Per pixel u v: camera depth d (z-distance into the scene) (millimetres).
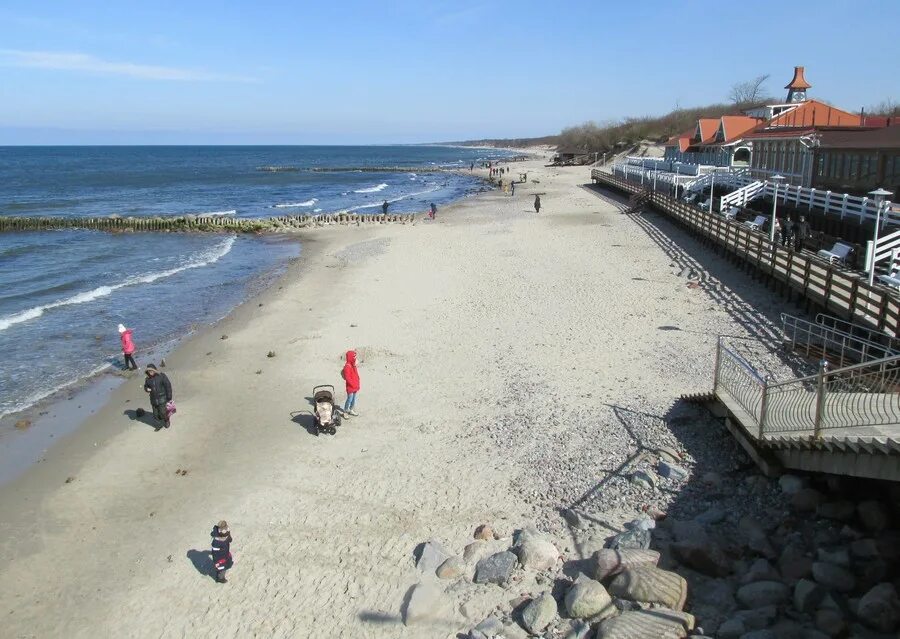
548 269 31328
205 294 30062
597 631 8266
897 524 9562
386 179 117562
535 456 13555
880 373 12219
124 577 10758
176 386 18828
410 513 11883
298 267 35594
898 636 7625
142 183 107062
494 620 8891
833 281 19281
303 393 17938
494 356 19734
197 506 12688
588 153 132625
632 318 22594
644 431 14211
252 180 115312
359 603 9680
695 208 36188
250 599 10000
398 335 22438
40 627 9766
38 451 15242
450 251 37688
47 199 78812
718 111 120438
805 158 34844
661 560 9734
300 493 12859
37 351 22188
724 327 21016
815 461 10461
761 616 8141
